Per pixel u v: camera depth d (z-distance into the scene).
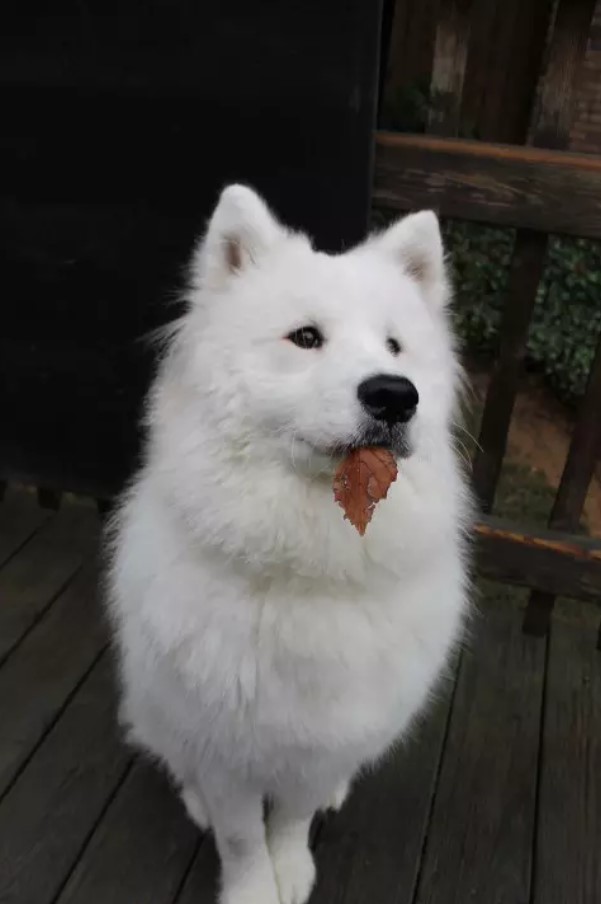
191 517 0.97
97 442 1.55
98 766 1.30
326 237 1.33
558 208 1.27
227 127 1.29
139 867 1.20
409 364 1.02
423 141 1.28
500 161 1.26
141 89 1.29
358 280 1.00
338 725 1.01
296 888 1.17
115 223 1.38
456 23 1.26
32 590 1.56
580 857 1.23
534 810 1.28
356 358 0.95
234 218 1.03
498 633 1.54
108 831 1.23
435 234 1.08
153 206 1.36
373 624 1.00
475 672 1.47
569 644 1.53
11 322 1.49
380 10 1.18
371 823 1.26
